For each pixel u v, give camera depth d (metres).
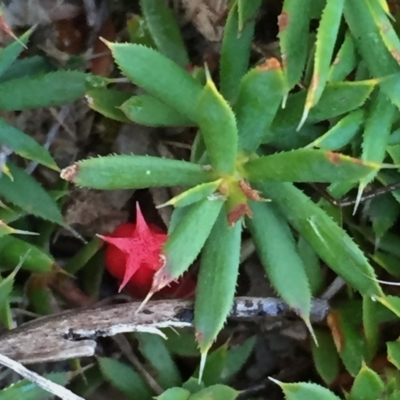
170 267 0.09
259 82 0.09
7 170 0.09
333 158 0.09
